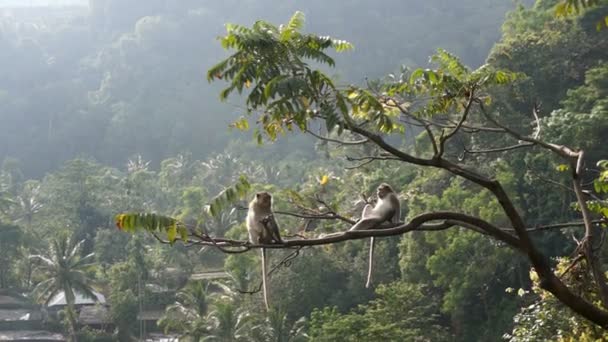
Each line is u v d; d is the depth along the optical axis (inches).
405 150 3678.6
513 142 2849.4
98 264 4276.6
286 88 435.8
